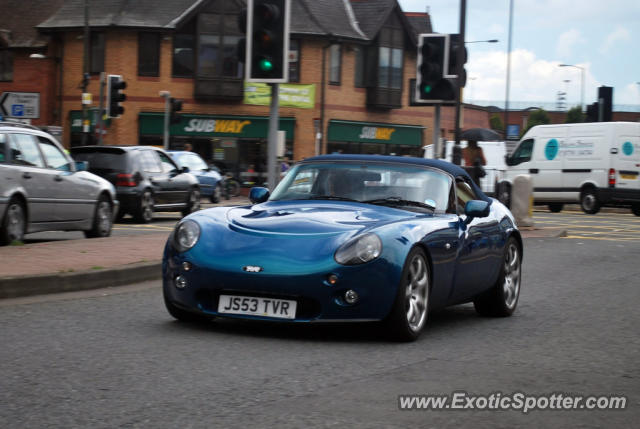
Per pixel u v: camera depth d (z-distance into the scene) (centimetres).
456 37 1603
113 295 872
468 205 762
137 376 519
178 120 3219
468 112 5575
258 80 1218
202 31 4262
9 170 1220
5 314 728
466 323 797
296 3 4466
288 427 421
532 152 3316
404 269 648
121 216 2091
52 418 424
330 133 4500
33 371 523
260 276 634
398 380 536
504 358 625
